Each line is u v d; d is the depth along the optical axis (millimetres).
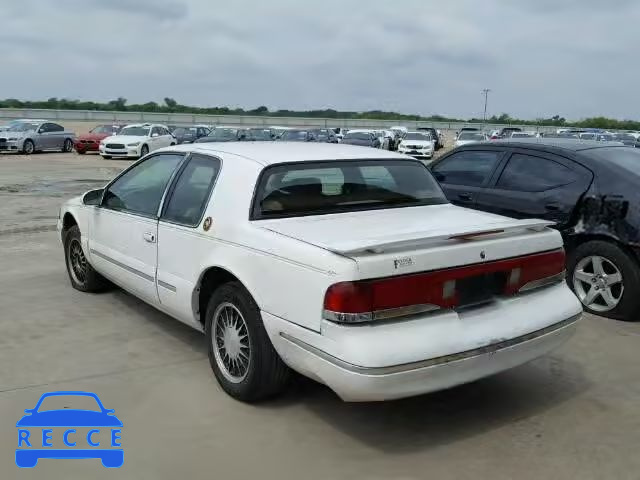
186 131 32594
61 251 8156
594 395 4129
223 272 4039
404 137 34250
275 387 3811
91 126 53219
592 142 6500
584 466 3271
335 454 3367
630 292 5445
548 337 3717
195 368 4445
